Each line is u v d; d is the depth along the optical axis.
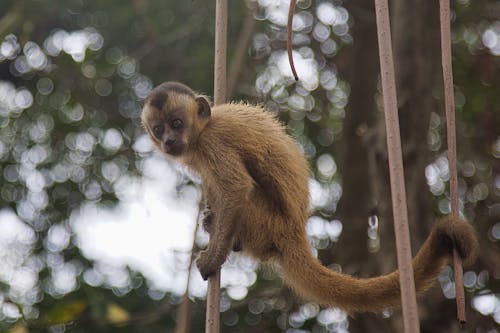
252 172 9.00
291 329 14.45
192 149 9.27
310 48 15.88
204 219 9.05
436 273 7.51
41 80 15.98
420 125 12.07
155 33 15.16
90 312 12.77
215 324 7.51
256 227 8.89
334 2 15.80
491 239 14.83
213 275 8.09
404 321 5.84
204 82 15.72
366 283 8.18
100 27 15.99
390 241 11.99
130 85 16.08
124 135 16.00
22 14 14.91
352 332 13.23
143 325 13.67
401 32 12.40
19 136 15.73
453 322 11.47
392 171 6.18
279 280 14.74
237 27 15.41
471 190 14.84
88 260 14.62
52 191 15.55
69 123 15.88
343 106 16.45
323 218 15.84
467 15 15.38
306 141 16.09
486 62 15.18
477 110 15.27
